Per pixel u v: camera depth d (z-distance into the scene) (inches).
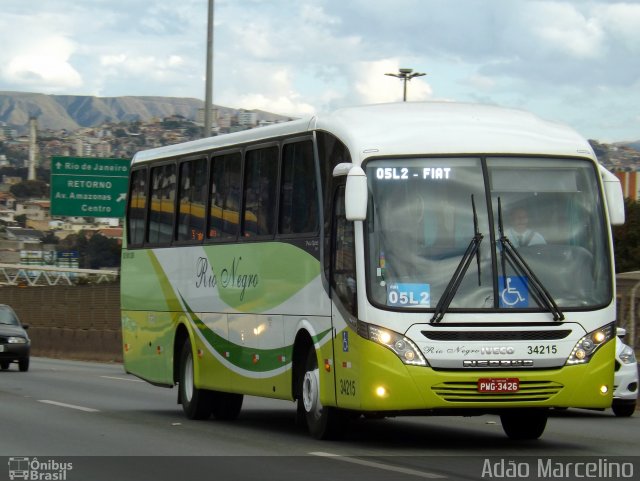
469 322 787.4
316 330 879.1
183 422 1090.7
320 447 862.5
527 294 798.5
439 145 821.2
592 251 818.2
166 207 1209.4
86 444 888.3
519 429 933.8
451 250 800.3
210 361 1087.0
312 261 890.1
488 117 859.4
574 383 796.0
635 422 1138.0
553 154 829.8
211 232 1098.7
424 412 821.2
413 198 810.8
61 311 2952.8
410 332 786.2
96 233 6860.2
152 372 1232.8
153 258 1232.8
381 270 797.9
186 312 1142.3
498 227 807.1
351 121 862.5
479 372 784.3
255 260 997.2
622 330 1234.0
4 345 2021.4
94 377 1847.9
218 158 1093.1
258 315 986.1
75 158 2659.9
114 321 2652.6
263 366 978.1
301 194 922.1
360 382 798.5
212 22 2030.0
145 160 1277.1
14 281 5575.8
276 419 1133.1
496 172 818.2
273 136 980.6
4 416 1127.6
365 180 791.1
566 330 798.5
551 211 818.2
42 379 1782.7
